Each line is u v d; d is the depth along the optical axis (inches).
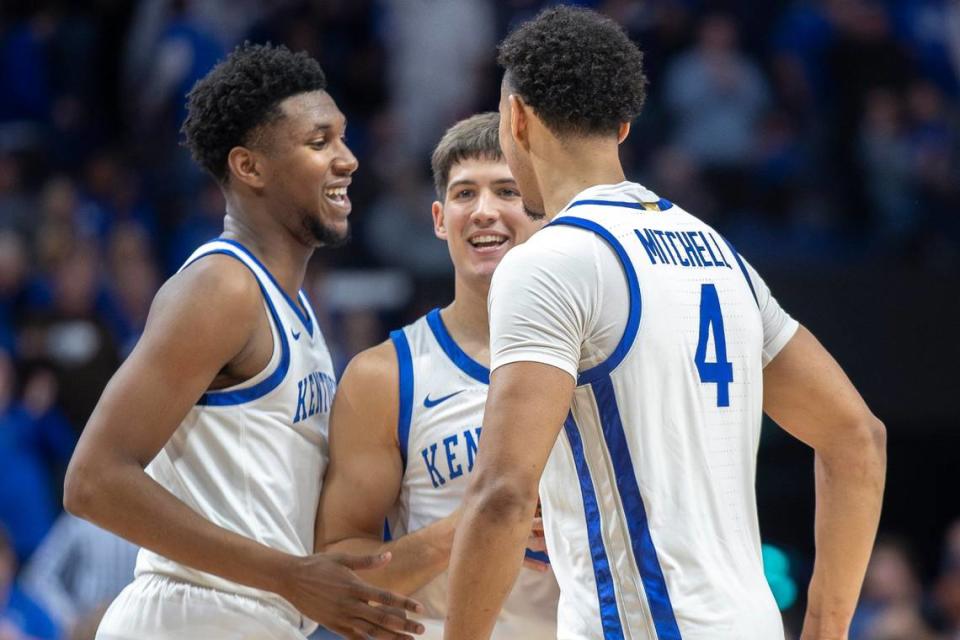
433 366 251.1
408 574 236.7
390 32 733.9
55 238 614.5
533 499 180.5
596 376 190.1
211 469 231.5
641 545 187.6
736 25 726.5
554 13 205.8
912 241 672.4
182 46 711.1
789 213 679.1
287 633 236.4
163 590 233.8
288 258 245.4
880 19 727.7
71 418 553.6
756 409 201.2
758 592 193.0
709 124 685.3
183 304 223.3
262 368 233.5
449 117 717.3
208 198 665.6
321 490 247.8
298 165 240.7
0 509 521.7
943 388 592.1
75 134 726.5
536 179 207.6
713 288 198.8
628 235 194.5
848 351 593.9
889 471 613.6
